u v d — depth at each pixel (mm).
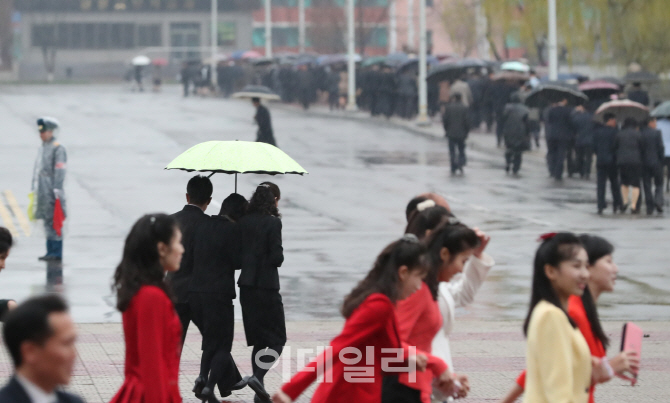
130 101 109562
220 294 15664
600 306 24203
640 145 40438
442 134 71938
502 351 19578
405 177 51469
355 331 10555
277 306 16062
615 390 16859
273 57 124438
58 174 29062
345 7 141875
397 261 10680
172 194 44188
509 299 24750
